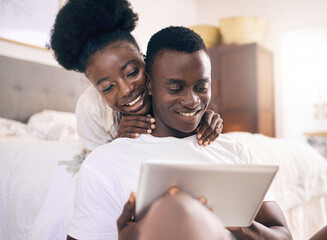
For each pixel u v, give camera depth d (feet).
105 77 2.36
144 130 2.26
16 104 7.11
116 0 2.39
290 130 10.93
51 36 2.56
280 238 1.98
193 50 1.88
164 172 1.45
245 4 11.68
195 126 2.03
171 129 2.21
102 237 2.05
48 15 7.64
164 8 10.91
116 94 2.42
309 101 11.26
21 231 3.52
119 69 2.33
